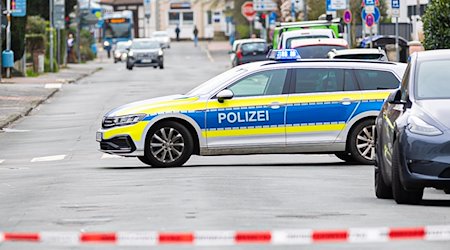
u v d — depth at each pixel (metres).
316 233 16.44
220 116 37.06
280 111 37.28
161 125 37.09
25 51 107.94
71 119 61.34
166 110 37.00
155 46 133.62
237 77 37.38
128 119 37.09
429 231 16.80
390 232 16.59
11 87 86.56
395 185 26.08
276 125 37.25
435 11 55.09
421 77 26.98
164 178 33.22
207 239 16.53
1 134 54.28
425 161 24.80
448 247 19.48
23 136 53.19
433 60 27.45
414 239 18.47
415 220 23.50
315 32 69.75
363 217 23.98
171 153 37.19
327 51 62.12
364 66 37.94
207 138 37.06
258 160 40.50
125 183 32.16
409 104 26.28
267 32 150.25
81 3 186.62
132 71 127.25
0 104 70.31
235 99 37.19
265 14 143.88
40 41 115.00
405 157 25.09
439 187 24.92
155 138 37.06
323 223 22.92
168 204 26.44
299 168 36.91
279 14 145.75
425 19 55.97
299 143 37.38
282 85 37.44
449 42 54.84
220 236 16.58
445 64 27.28
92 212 25.44
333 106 37.50
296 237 16.45
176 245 19.70
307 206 26.08
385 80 37.88
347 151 37.78
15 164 41.19
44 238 16.89
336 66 37.75
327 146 37.53
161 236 16.66
